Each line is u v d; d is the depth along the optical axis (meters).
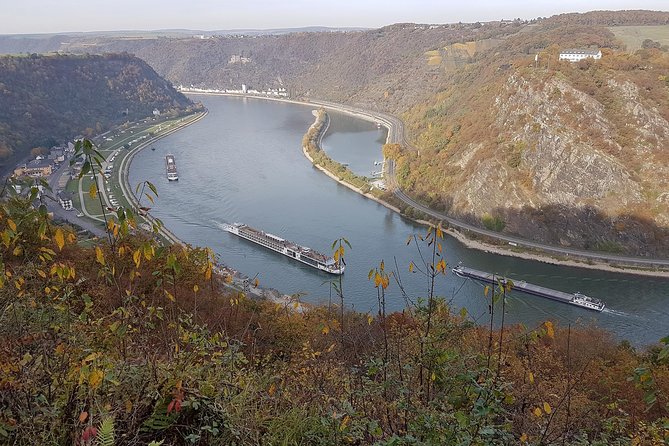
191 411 3.50
